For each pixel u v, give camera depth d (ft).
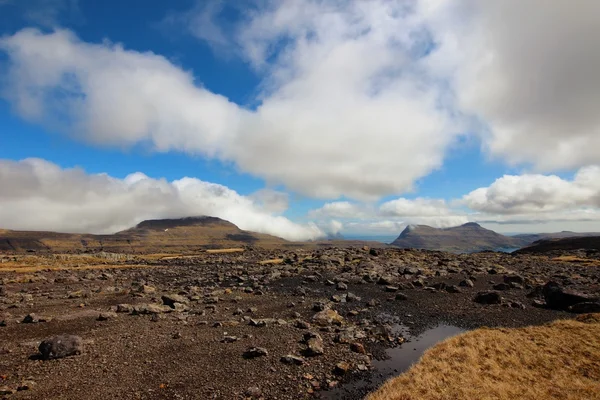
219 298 153.28
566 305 125.29
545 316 117.08
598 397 65.41
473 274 212.02
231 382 69.56
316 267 247.50
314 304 136.15
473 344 87.20
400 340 95.09
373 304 136.36
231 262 352.69
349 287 175.52
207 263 356.59
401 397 63.26
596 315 108.47
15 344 91.15
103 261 411.95
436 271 214.69
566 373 74.84
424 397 63.67
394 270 225.56
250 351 82.38
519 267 263.90
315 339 89.04
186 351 85.87
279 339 94.32
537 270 242.99
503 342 88.74
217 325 107.34
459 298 146.61
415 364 77.46
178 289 183.01
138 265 361.10
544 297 136.77
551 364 78.74
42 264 365.40
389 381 69.62
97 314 122.42
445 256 327.67
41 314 124.26
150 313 124.26
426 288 163.94
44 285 205.05
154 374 72.84
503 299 142.00
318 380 71.00
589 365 77.92
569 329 98.12
